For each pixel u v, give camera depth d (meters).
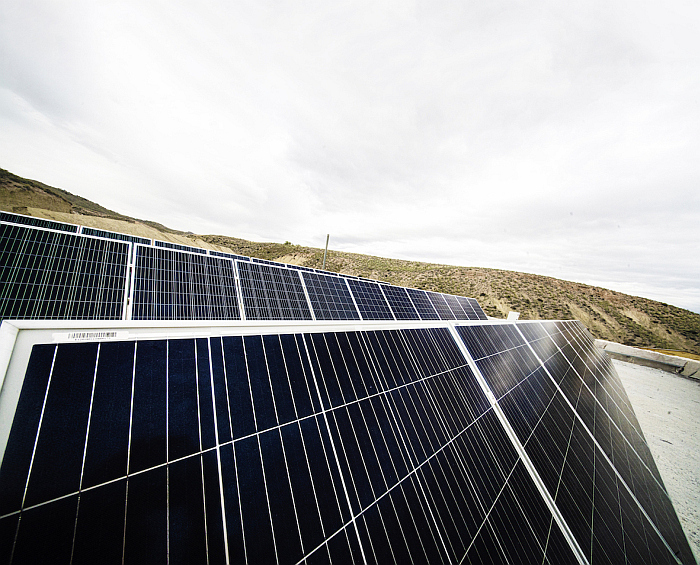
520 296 88.69
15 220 8.36
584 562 9.21
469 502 8.38
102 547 3.76
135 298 8.66
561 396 18.14
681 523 15.82
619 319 82.88
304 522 5.50
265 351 7.76
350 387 8.73
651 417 28.88
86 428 4.52
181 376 5.98
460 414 11.00
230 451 5.53
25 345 4.89
